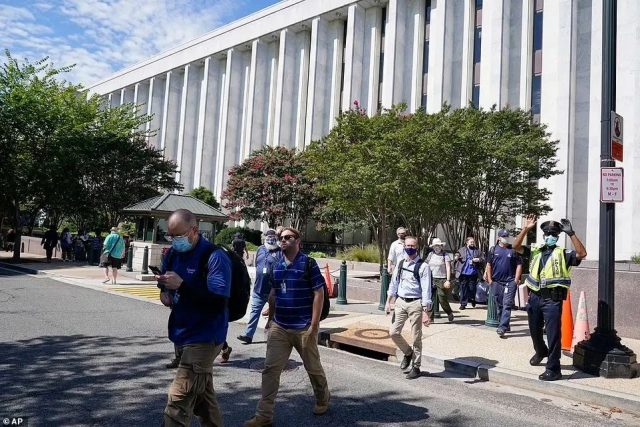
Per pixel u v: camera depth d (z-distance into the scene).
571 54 23.39
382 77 32.53
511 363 6.59
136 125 31.88
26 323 8.47
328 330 8.51
